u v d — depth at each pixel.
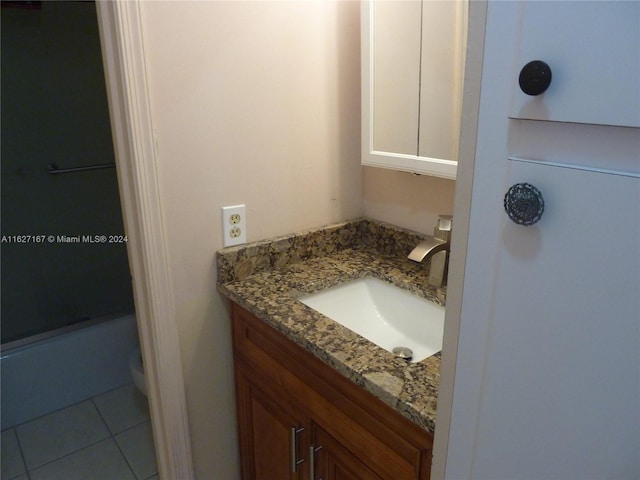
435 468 0.74
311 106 1.39
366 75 1.32
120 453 1.87
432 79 1.19
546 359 0.54
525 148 0.51
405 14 1.21
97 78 2.34
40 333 2.18
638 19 0.40
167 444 1.40
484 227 0.57
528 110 0.49
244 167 1.30
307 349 1.03
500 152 0.54
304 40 1.32
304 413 1.16
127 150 1.13
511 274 0.55
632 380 0.47
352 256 1.50
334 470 1.10
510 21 0.50
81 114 2.34
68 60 2.24
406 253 1.46
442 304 1.20
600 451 0.51
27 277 2.38
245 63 1.24
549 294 0.52
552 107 0.47
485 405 0.62
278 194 1.39
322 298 1.33
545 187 0.50
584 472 0.53
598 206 0.46
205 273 1.31
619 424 0.48
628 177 0.43
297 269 1.41
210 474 1.52
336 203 1.53
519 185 0.51
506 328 0.57
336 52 1.39
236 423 1.52
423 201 1.40
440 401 0.70
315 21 1.33
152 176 1.15
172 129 1.16
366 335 1.32
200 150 1.22
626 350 0.46
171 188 1.20
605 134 0.44
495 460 0.63
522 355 0.56
